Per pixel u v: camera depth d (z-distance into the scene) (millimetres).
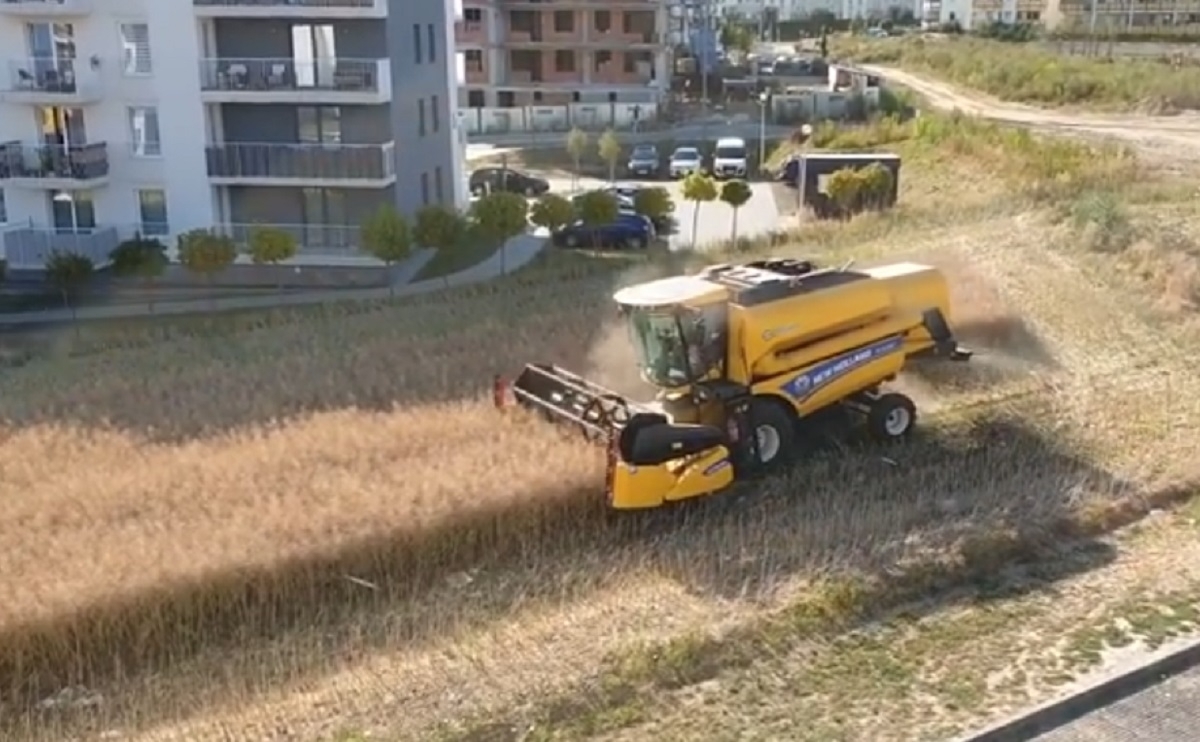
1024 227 25172
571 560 11672
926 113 47906
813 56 85250
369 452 13742
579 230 32781
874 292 13906
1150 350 17750
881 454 14000
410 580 11477
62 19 29719
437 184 34500
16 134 30797
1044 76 54875
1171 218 24516
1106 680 9469
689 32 75562
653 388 14586
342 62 29406
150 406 16688
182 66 29641
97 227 31031
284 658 10148
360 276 29469
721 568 11344
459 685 9617
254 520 11859
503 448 13312
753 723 9078
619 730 9047
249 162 30000
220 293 28406
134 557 11062
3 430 15648
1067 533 12117
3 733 9312
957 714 9109
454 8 35719
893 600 10852
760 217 37000
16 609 10266
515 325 20656
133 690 9852
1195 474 13352
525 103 61344
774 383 13242
